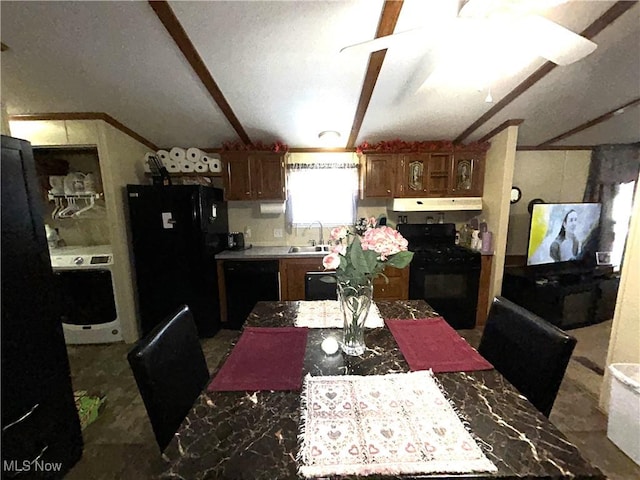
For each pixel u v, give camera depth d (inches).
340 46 67.9
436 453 30.6
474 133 123.5
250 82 82.8
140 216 113.1
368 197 132.3
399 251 48.3
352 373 45.2
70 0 54.8
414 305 74.0
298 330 60.2
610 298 130.5
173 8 56.6
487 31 47.0
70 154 123.4
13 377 50.8
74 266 112.7
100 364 103.3
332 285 83.7
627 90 91.5
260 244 147.6
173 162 128.0
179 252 115.7
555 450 31.1
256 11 57.9
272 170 129.6
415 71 77.3
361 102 93.9
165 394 42.2
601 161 141.0
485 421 35.2
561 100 97.7
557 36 48.1
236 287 125.9
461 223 147.1
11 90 85.8
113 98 92.1
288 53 70.4
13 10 56.4
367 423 34.7
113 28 62.2
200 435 33.8
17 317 51.5
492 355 55.7
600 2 58.2
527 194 146.6
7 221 49.9
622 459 63.4
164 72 78.1
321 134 120.3
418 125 115.1
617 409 65.8
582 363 99.7
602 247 142.6
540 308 120.6
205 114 102.8
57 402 59.9
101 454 67.1
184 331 51.8
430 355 50.1
